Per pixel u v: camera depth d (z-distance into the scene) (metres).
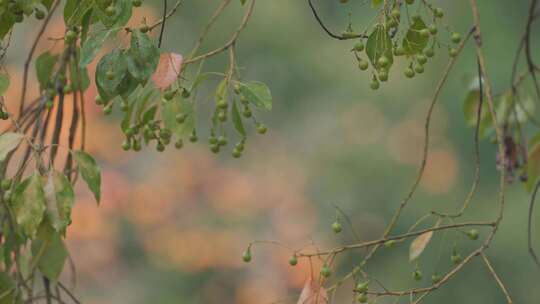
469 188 15.08
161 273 13.65
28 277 4.43
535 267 13.72
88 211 13.28
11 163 9.05
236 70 3.92
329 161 15.17
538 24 15.19
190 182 13.92
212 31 15.05
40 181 3.60
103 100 3.58
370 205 14.85
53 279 4.46
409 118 15.52
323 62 15.87
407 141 15.38
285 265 13.66
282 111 15.81
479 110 4.21
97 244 13.34
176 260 13.62
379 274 13.90
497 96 5.57
